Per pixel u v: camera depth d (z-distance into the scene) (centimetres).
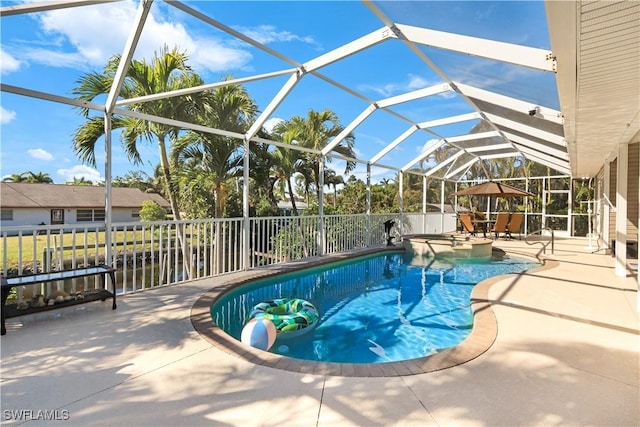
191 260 543
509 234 1275
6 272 356
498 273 757
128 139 674
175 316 369
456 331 420
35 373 245
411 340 394
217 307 450
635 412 200
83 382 232
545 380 237
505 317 370
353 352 363
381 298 567
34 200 1206
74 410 201
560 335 319
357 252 877
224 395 218
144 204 1048
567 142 573
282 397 216
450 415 197
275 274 600
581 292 475
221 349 286
